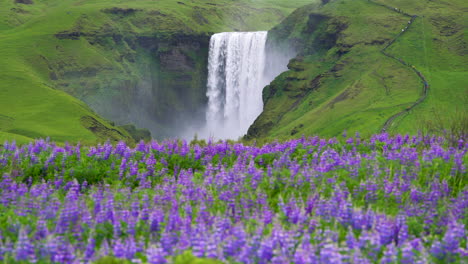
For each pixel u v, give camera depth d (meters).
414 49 184.12
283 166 21.94
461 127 26.02
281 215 15.38
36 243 13.33
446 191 18.22
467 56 176.62
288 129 159.25
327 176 19.88
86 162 25.44
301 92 198.25
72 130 165.75
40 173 24.61
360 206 16.39
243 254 11.94
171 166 25.81
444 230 15.07
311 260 11.57
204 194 18.33
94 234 14.22
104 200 16.83
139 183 22.08
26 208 17.16
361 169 20.66
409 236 13.96
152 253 11.60
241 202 17.02
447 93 147.00
